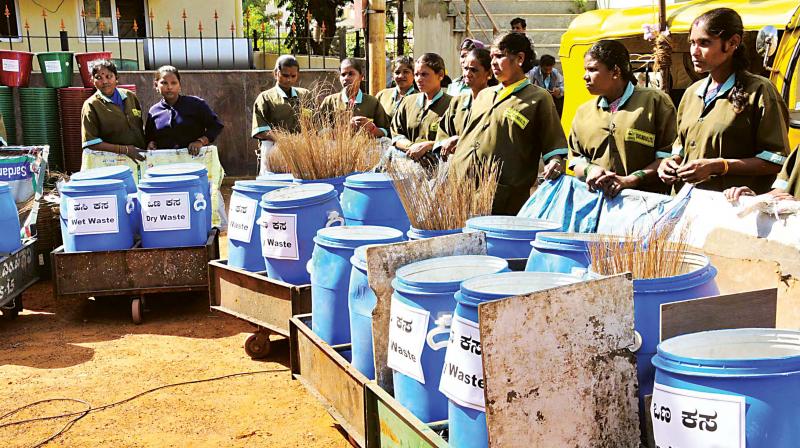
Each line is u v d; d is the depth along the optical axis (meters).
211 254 5.68
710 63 3.64
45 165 6.30
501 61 4.48
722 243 3.40
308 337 3.73
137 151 6.87
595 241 2.88
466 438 2.46
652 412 2.15
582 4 12.63
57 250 5.66
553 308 2.27
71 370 4.66
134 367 4.70
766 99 3.57
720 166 3.55
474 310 2.38
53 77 10.74
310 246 4.28
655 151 4.01
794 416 1.92
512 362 2.22
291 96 7.01
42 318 5.79
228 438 3.74
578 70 7.54
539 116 4.44
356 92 6.81
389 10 18.38
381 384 3.05
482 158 4.55
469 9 11.96
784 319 3.11
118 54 13.46
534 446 2.27
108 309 6.01
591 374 2.33
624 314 2.37
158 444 3.68
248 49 11.99
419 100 6.05
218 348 5.07
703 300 2.36
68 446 3.67
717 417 1.96
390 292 3.03
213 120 7.20
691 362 2.01
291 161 4.86
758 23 5.87
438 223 3.62
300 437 3.74
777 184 3.45
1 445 3.68
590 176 3.99
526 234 3.33
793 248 3.11
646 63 6.77
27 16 13.04
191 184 5.55
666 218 3.58
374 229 3.74
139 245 5.81
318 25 16.56
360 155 4.98
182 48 11.74
